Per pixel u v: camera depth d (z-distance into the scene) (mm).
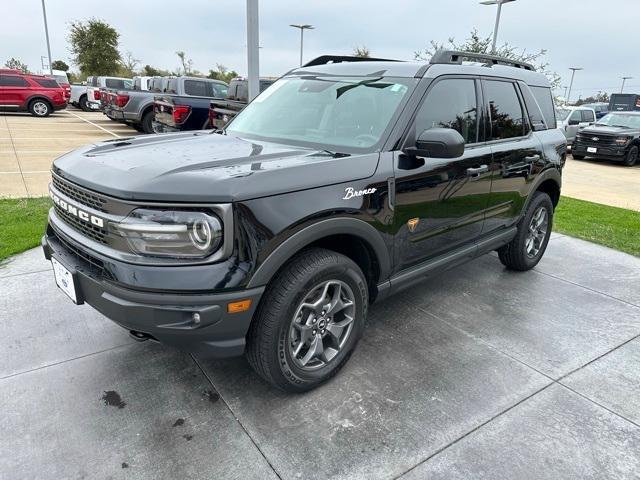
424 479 2123
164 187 2076
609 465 2236
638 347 3303
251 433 2361
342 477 2123
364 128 2984
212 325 2150
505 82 3947
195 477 2098
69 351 2980
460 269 4699
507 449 2311
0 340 3062
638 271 4816
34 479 2047
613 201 9500
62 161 2688
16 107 19797
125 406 2516
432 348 3191
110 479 2068
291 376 2537
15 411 2439
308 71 3822
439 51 3430
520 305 3904
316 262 2459
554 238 5941
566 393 2762
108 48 37969
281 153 2689
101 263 2215
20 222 5355
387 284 2990
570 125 17766
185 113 10891
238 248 2127
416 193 2930
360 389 2729
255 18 6582
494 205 3760
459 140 2674
